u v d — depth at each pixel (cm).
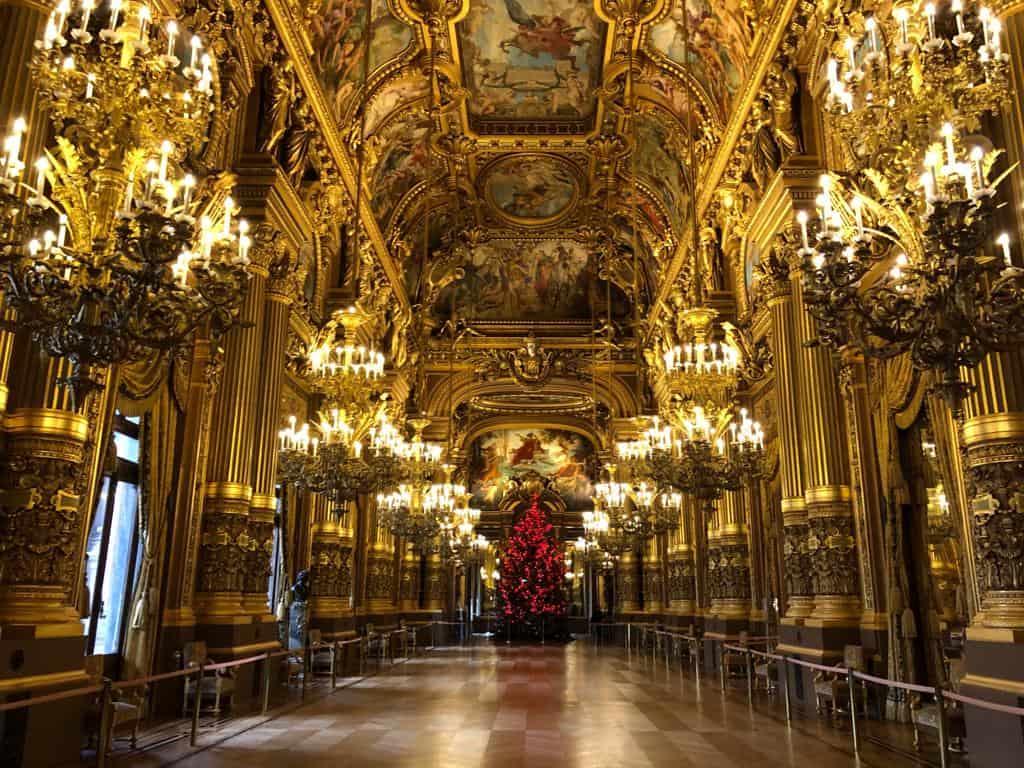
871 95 581
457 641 3152
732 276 1725
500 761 721
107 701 648
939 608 955
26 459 648
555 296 2883
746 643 1427
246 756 730
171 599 1023
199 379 1096
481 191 2341
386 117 1864
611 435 2800
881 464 1034
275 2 1189
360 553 2125
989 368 676
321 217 1530
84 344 479
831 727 924
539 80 1902
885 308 533
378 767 689
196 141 587
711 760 731
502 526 3775
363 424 1155
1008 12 714
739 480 1123
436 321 2852
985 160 555
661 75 1739
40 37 672
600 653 2362
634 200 2289
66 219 529
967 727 671
